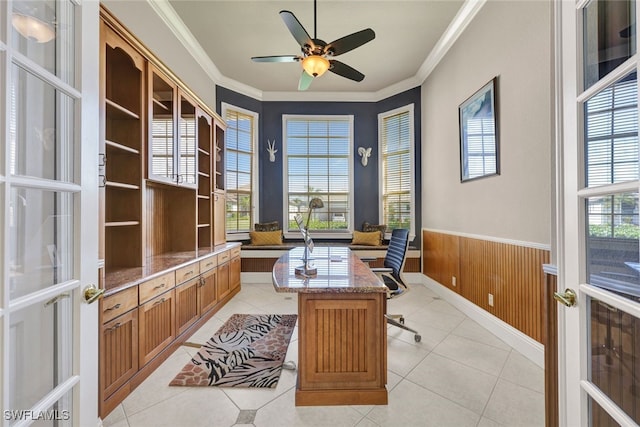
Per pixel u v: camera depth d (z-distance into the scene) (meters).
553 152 1.33
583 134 0.97
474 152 3.01
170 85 2.66
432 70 4.11
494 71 2.68
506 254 2.52
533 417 1.60
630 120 0.81
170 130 2.73
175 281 2.38
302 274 1.91
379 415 1.62
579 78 0.98
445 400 1.74
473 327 2.84
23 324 0.84
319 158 5.27
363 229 5.09
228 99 4.71
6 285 0.75
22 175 0.82
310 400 1.69
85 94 1.02
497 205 2.66
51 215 0.93
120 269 2.24
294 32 2.37
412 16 3.16
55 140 0.95
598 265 0.93
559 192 1.09
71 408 0.97
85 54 1.02
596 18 0.93
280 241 4.99
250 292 4.13
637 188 0.78
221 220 4.06
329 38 3.55
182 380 1.95
